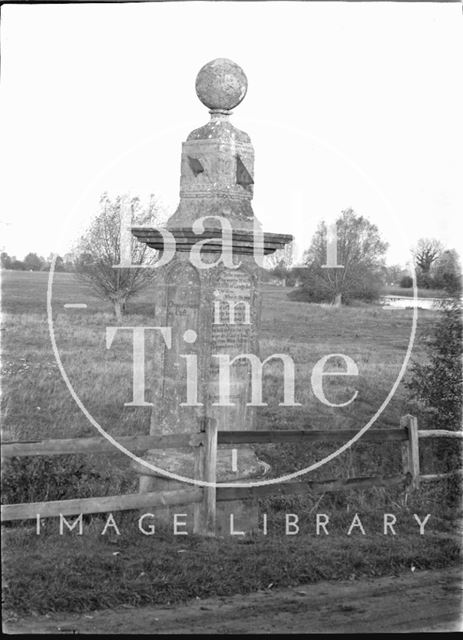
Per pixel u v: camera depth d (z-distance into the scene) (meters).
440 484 13.59
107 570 9.63
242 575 9.83
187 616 8.80
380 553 10.87
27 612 8.63
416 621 8.86
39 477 12.07
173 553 10.30
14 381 18.34
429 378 17.36
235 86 12.10
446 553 10.96
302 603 9.34
